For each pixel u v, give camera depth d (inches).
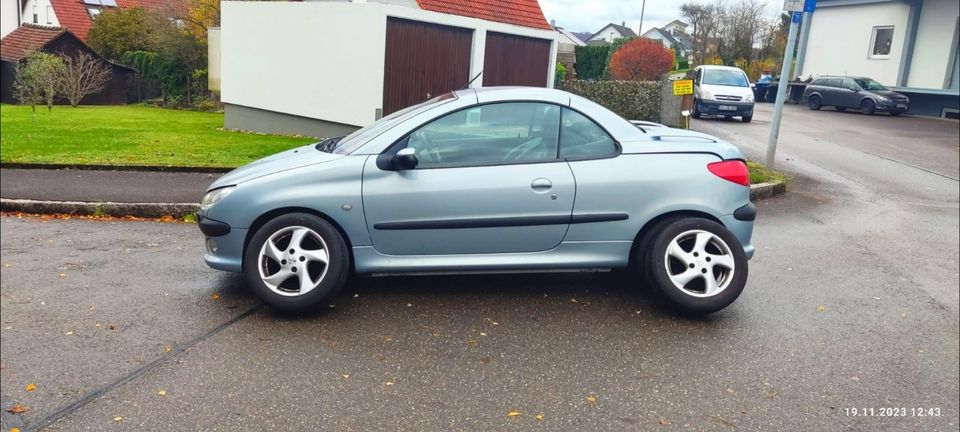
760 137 691.4
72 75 1059.9
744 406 152.3
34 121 736.3
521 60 621.9
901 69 1077.8
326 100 567.8
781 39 2058.3
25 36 1237.1
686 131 222.7
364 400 150.9
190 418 143.3
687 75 983.6
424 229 194.1
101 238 285.9
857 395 159.6
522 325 191.2
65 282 227.0
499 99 199.6
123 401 150.3
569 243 197.8
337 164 194.2
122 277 232.4
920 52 1060.5
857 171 499.5
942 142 701.3
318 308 200.8
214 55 1077.1
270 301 192.1
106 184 372.5
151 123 746.8
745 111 858.8
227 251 197.0
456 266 197.3
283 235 193.0
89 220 321.1
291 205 192.2
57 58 1022.4
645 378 163.0
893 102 1008.2
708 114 871.7
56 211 332.2
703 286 197.9
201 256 257.9
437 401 150.9
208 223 197.0
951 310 217.0
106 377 161.2
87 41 1406.3
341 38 545.3
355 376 161.3
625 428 141.9
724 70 913.5
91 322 192.9
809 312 209.6
